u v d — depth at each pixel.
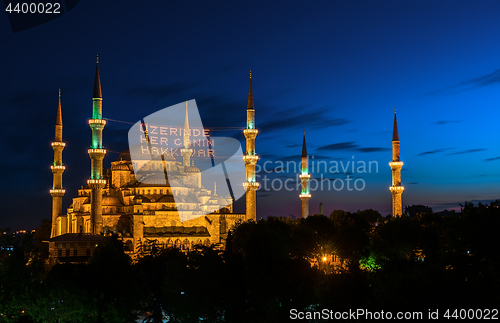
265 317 92.12
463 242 78.38
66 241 161.38
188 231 187.12
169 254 125.00
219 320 101.56
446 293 64.19
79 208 199.75
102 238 165.50
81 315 86.44
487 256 75.94
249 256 102.94
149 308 112.56
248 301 98.12
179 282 99.44
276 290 93.69
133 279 102.44
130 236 175.12
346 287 79.31
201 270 100.06
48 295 84.81
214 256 104.50
